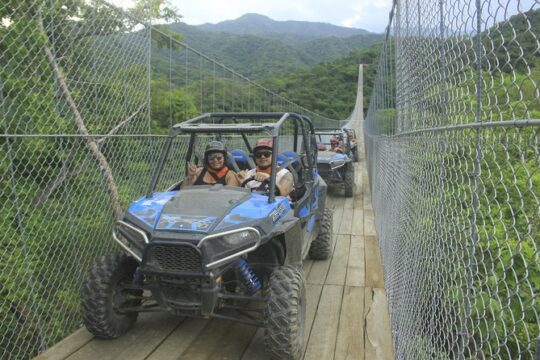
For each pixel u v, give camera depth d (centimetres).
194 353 342
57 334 432
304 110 1806
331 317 411
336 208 987
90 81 564
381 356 343
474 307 178
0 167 432
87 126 553
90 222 501
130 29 622
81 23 557
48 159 494
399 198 393
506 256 165
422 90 280
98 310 330
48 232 475
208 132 386
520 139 134
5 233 405
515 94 130
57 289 445
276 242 355
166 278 307
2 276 409
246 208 334
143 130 637
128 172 593
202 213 324
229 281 349
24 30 447
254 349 350
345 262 584
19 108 454
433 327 221
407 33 354
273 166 363
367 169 1653
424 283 259
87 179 516
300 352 320
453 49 190
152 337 364
